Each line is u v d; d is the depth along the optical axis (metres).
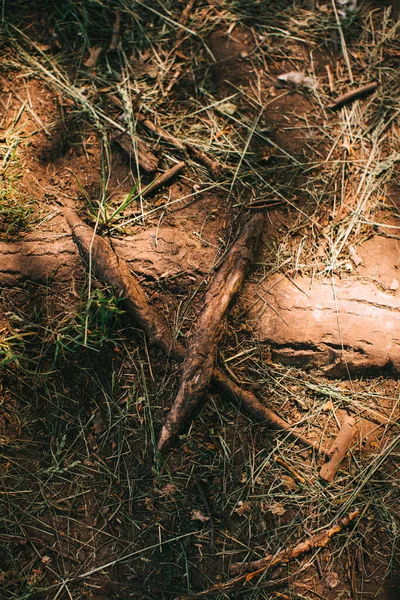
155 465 1.59
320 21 1.89
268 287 1.66
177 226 1.70
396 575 1.54
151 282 1.66
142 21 1.88
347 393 1.62
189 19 1.89
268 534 1.56
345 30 1.88
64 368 1.63
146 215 1.70
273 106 1.81
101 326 1.63
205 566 1.55
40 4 1.89
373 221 1.71
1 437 1.60
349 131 1.79
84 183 1.74
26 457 1.60
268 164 1.76
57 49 1.85
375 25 1.89
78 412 1.62
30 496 1.58
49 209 1.70
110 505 1.58
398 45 1.86
